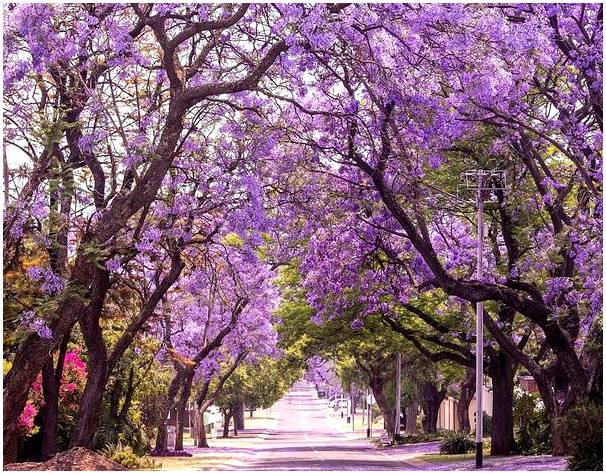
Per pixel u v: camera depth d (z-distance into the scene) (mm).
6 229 20047
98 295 24234
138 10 20125
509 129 23344
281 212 25344
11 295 21797
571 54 22266
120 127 21359
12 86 20484
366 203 24422
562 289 24406
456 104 21531
